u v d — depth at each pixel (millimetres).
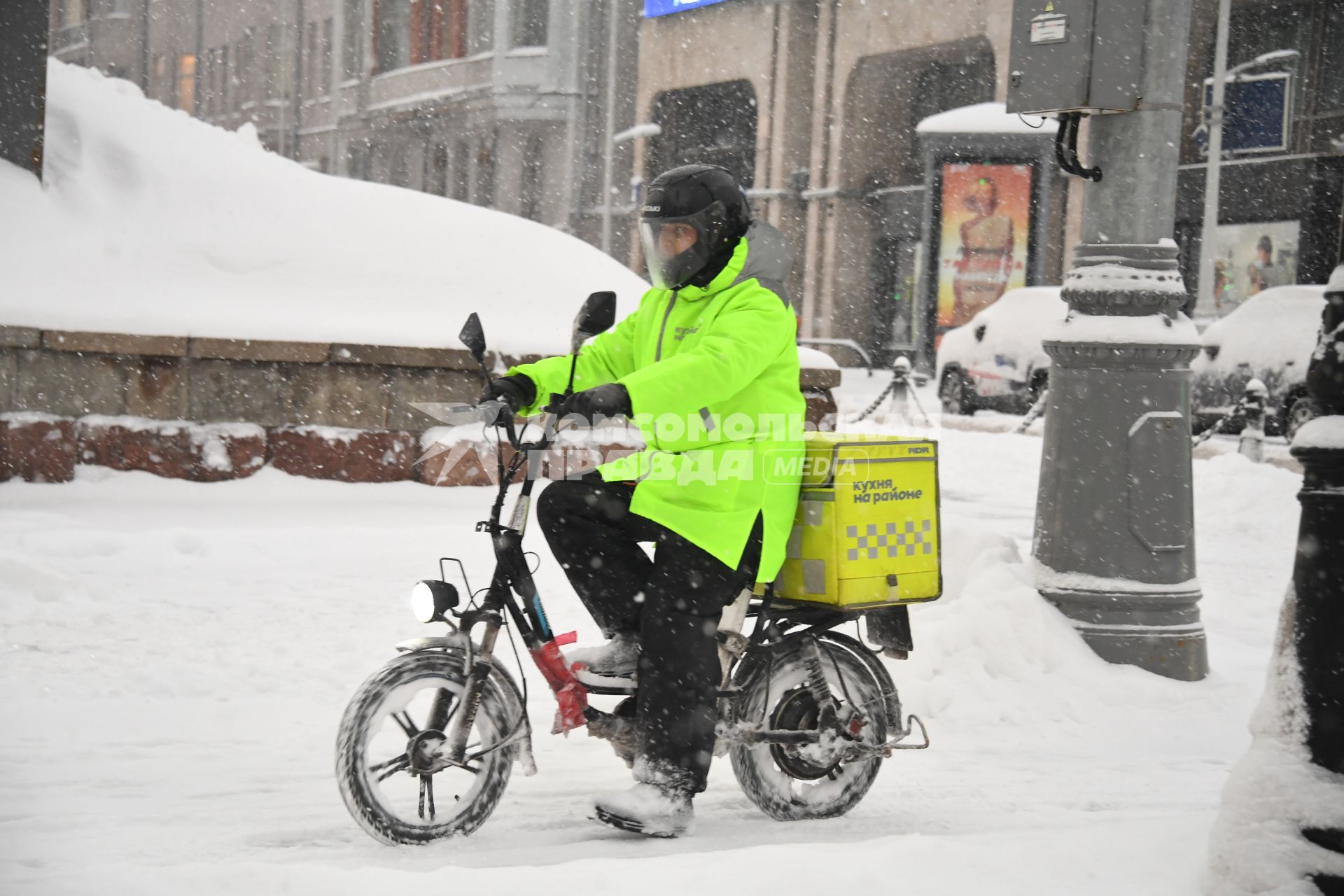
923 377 107000
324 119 192500
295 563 29453
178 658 21953
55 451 35500
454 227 46719
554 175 149125
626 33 144375
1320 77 102938
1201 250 103375
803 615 15797
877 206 126500
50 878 12414
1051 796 17375
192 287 40344
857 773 16250
